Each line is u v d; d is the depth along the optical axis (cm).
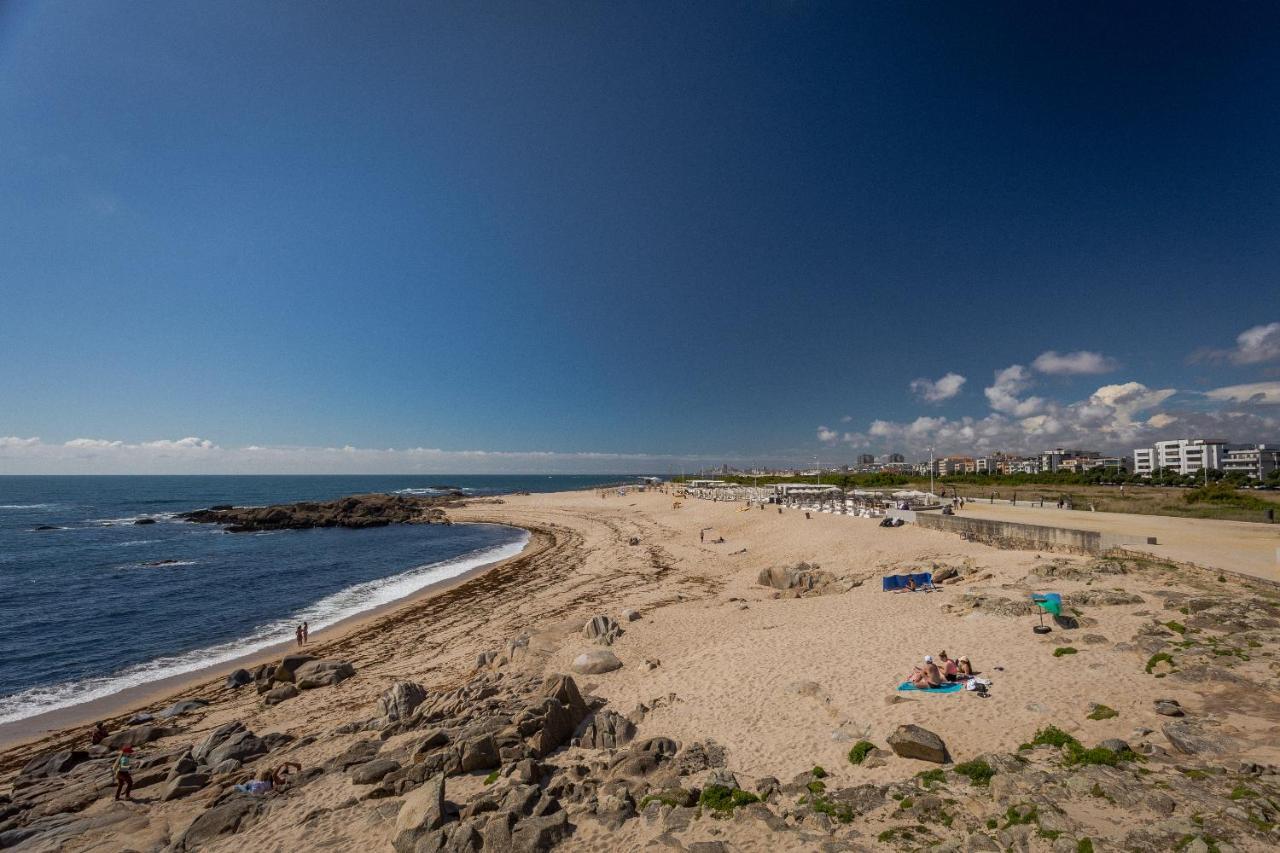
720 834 835
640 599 2853
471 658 2120
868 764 998
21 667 2312
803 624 1962
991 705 1155
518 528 7462
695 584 3181
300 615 3067
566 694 1344
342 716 1670
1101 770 834
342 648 2436
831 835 798
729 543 4553
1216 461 13750
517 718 1264
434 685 1861
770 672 1512
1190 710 1027
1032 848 695
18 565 4500
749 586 3006
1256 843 637
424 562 4809
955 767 930
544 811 930
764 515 5675
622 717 1291
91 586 3750
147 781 1318
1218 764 830
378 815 1008
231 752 1398
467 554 5253
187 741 1590
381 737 1398
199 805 1172
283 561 4806
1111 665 1272
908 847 747
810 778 973
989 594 1970
